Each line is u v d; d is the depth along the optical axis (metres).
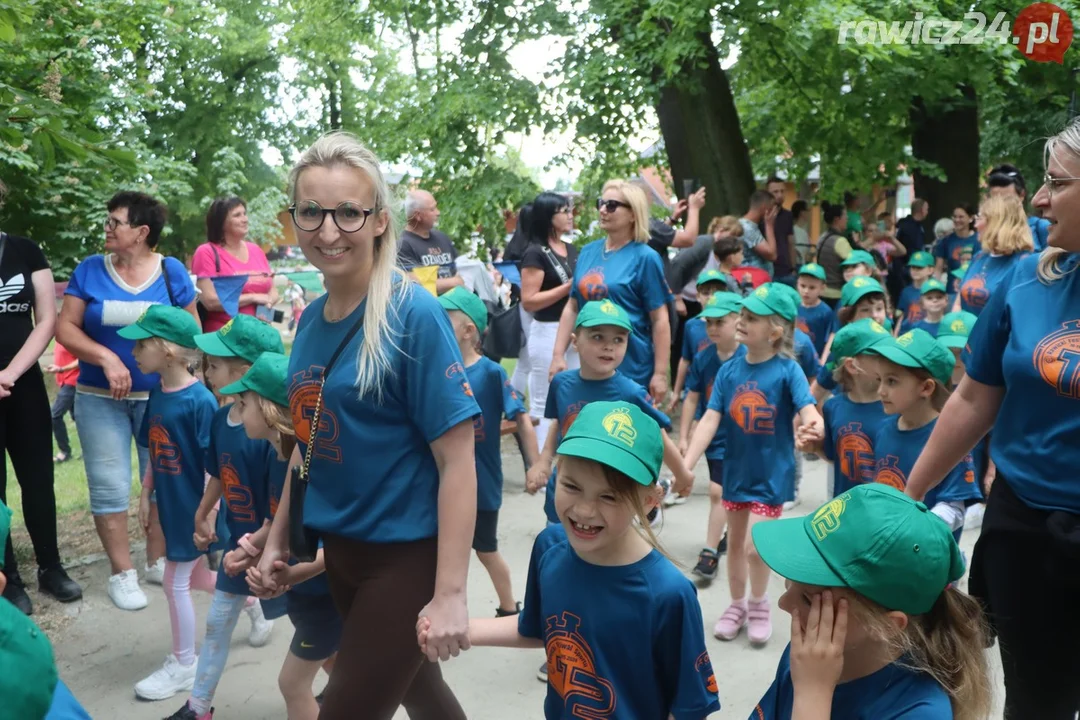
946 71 10.79
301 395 2.62
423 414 2.49
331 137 2.53
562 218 6.86
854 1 9.73
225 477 3.88
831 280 10.14
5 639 1.24
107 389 5.12
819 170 14.30
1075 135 2.34
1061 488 2.40
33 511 5.17
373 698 2.54
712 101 11.75
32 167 8.81
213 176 23.14
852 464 4.09
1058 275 2.46
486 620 2.70
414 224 7.36
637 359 5.51
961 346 5.61
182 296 5.32
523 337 7.41
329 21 14.63
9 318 4.97
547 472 4.57
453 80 11.82
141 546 6.08
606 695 2.42
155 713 4.07
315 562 3.00
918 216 13.91
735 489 4.68
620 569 2.42
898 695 1.88
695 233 8.30
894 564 1.82
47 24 8.02
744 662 4.45
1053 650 2.52
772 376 4.61
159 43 21.89
